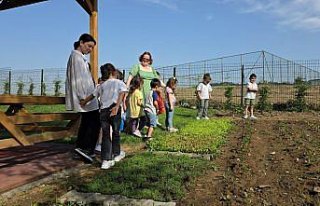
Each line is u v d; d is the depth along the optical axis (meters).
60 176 5.72
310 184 5.05
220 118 14.84
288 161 6.50
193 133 9.55
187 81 22.77
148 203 4.34
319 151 7.21
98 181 5.11
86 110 6.56
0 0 8.62
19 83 28.45
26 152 7.39
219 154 7.26
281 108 18.92
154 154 7.11
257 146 8.02
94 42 6.74
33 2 8.27
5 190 4.88
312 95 19.19
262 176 5.58
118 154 6.55
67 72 6.69
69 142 8.49
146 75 9.64
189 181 5.29
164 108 10.80
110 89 6.32
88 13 7.95
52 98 7.27
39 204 4.47
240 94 20.08
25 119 6.36
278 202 4.46
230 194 4.76
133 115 9.41
